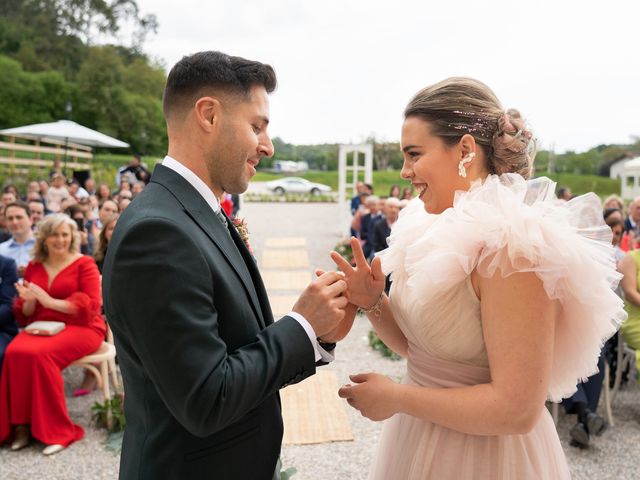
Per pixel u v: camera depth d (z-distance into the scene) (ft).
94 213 32.12
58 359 12.65
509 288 4.36
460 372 5.04
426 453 5.19
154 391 4.44
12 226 18.31
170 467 4.40
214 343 4.08
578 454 12.17
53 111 144.05
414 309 4.98
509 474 4.95
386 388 4.79
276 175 169.78
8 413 12.42
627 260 13.42
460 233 4.59
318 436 12.75
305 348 4.50
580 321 4.83
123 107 148.66
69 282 13.55
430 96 5.03
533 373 4.31
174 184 4.64
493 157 5.08
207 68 4.63
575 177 93.66
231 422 4.17
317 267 35.04
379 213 30.53
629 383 16.30
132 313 4.05
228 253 4.70
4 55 151.12
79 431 12.90
